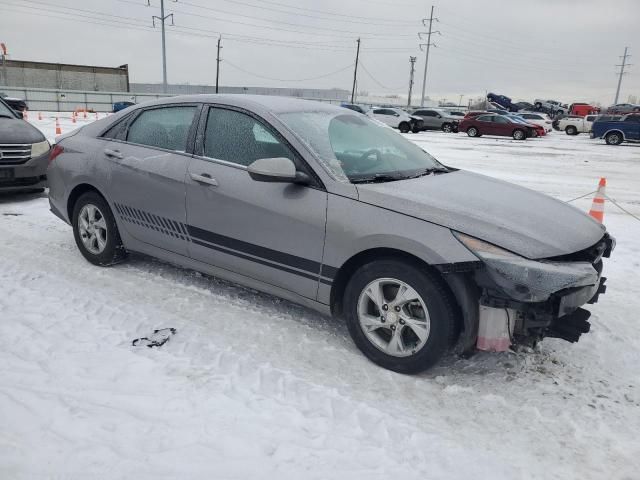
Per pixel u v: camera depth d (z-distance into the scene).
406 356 3.06
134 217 4.31
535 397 2.95
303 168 3.38
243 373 3.06
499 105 50.66
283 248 3.43
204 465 2.26
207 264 3.96
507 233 2.85
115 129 4.59
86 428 2.47
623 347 3.59
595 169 14.83
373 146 3.87
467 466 2.36
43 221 6.26
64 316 3.71
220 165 3.76
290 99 4.11
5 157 6.70
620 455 2.48
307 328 3.68
